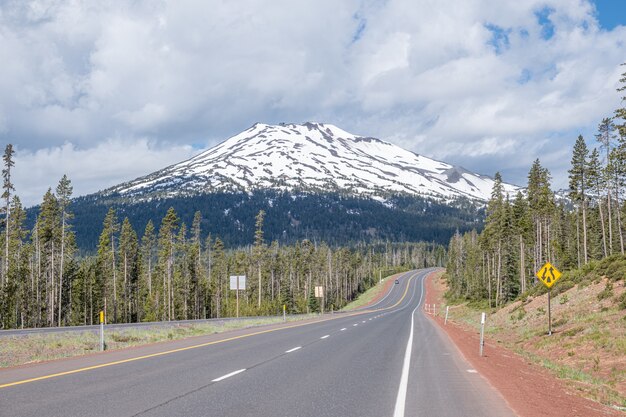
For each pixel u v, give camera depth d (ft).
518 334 96.78
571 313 92.48
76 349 69.72
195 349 63.36
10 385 35.45
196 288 292.81
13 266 227.81
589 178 221.46
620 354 59.47
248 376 40.16
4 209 189.78
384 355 57.36
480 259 329.72
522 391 36.27
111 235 268.21
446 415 26.94
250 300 370.73
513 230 237.86
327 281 469.16
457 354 61.57
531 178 241.55
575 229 314.35
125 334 91.66
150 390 33.47
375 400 30.78
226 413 26.55
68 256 247.29
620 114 128.77
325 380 38.47
